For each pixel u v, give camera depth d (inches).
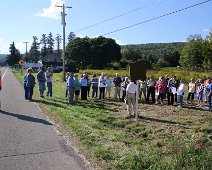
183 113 745.6
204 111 786.2
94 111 706.8
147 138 492.4
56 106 763.4
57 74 2583.7
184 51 3966.5
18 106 762.2
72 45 4453.7
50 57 4643.2
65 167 339.6
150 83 922.7
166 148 416.8
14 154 381.4
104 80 970.7
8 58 6486.2
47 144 425.7
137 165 341.1
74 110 709.3
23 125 542.0
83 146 417.1
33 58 6879.9
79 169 333.7
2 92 1106.7
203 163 340.8
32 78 895.7
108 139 454.9
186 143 428.5
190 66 3850.9
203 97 985.5
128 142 449.4
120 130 549.0
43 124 552.4
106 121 609.3
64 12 1825.8
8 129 508.7
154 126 575.2
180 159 349.4
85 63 4409.5
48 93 991.0
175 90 879.1
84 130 499.8
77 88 877.8
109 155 374.9
